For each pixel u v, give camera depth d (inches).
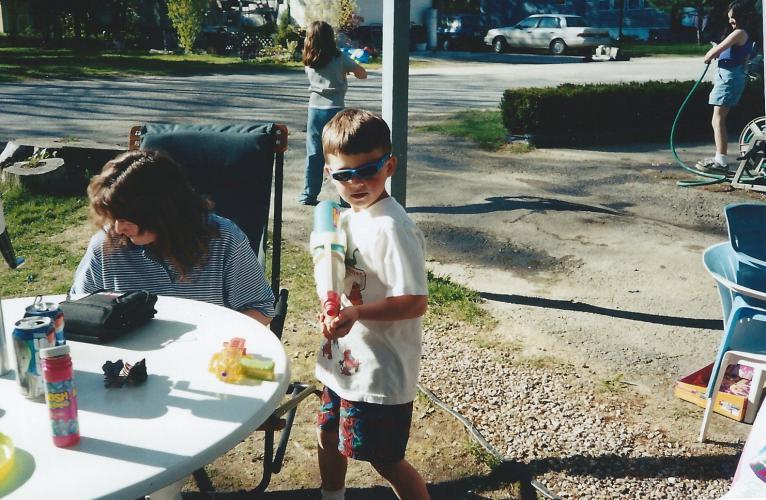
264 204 127.0
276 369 76.1
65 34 1019.9
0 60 772.0
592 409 137.0
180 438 63.2
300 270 205.9
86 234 233.0
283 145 127.0
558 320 178.1
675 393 143.0
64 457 60.2
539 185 312.3
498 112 507.2
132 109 503.2
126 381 72.2
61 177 273.4
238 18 1069.1
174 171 94.3
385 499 111.3
